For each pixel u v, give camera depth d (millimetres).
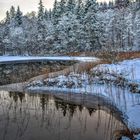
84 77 21938
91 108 13828
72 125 10242
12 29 62094
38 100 16078
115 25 57781
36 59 34594
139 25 53375
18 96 17594
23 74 29234
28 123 10273
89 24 50250
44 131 9305
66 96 17719
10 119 10812
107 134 9094
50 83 22016
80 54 45125
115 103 13992
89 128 9812
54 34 53188
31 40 58812
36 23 62344
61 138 8578
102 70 22375
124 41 56281
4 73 29703
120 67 22953
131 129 9297
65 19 52219
